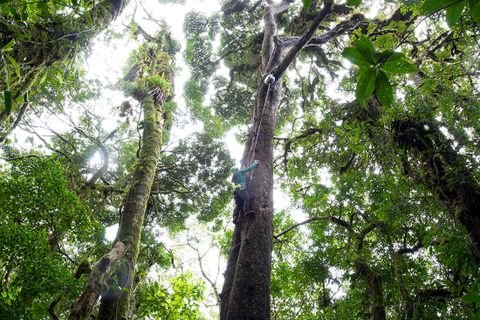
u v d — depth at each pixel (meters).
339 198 11.55
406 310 9.16
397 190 8.96
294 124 15.73
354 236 11.42
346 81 12.44
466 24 7.09
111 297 8.05
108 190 14.23
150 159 12.48
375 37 10.89
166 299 10.76
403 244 10.59
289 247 14.02
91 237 9.91
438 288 9.21
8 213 7.01
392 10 13.15
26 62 5.12
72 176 13.40
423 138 7.89
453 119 7.81
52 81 6.09
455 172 7.03
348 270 11.53
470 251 7.21
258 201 6.57
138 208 10.41
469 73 8.09
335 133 10.96
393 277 10.64
